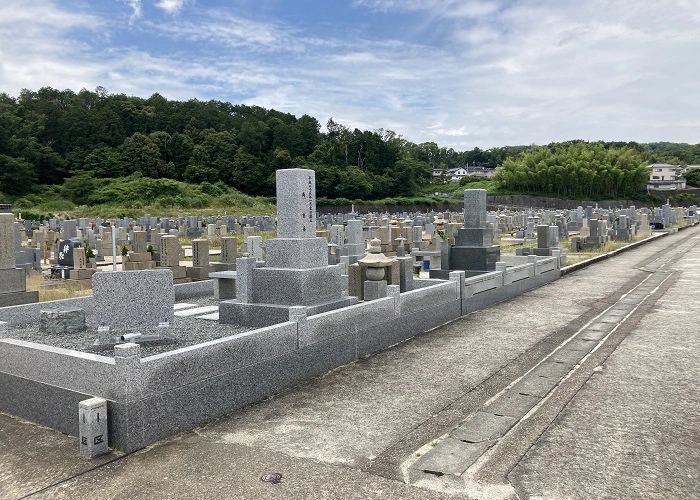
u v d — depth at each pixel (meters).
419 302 9.63
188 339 7.94
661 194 91.06
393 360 7.95
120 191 72.50
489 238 15.05
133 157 82.88
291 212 9.18
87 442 4.88
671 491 4.14
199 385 5.60
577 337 9.24
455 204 89.19
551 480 4.35
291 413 5.90
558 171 89.44
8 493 4.31
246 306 9.10
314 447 5.03
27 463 4.83
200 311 10.84
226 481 4.41
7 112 79.12
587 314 11.20
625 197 87.81
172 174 84.19
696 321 10.18
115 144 88.94
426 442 5.12
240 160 86.75
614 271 18.14
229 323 9.29
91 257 19.33
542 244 19.95
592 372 7.21
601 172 87.75
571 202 85.31
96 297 7.20
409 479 4.41
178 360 5.39
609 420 5.55
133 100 101.75
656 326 9.86
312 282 9.02
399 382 6.93
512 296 13.48
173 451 4.98
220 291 12.20
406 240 22.70
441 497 4.11
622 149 95.25
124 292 7.35
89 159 80.94
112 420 5.04
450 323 10.52
